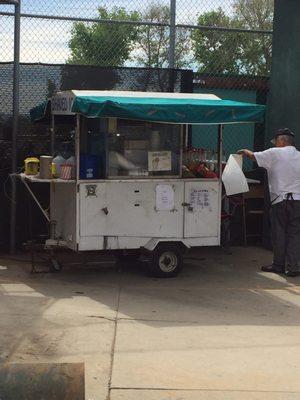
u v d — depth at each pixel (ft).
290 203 20.17
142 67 23.00
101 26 23.39
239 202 24.20
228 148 25.31
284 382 11.50
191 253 23.79
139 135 18.84
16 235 22.61
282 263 20.71
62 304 16.08
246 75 24.91
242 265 21.97
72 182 18.40
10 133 22.25
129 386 11.11
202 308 16.38
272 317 15.75
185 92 23.44
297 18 22.99
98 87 22.68
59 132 21.91
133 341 13.43
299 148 23.09
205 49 25.18
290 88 23.50
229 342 13.60
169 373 11.76
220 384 11.34
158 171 19.13
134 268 20.90
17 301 16.24
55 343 13.08
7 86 22.15
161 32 23.84
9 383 8.71
